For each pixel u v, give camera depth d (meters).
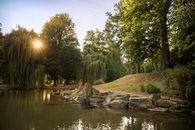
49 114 17.83
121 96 23.27
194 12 21.62
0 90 39.19
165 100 20.44
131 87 27.94
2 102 23.78
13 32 46.22
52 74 55.84
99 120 15.88
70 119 16.06
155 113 18.95
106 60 51.59
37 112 18.56
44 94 34.38
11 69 43.09
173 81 21.70
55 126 13.88
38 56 46.62
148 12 26.97
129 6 27.53
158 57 32.19
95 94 25.45
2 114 17.30
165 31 27.19
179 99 20.77
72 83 61.19
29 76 44.72
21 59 44.22
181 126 14.16
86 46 66.12
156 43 30.36
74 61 56.56
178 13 23.39
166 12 26.72
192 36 22.42
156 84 25.98
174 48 27.80
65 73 57.28
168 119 16.30
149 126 14.17
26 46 44.81
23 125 13.91
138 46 30.91
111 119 16.30
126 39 31.14
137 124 14.67
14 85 43.50
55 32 58.75
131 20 28.19
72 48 58.09
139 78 31.33
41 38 51.56
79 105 23.31
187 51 25.77
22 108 20.31
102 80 46.03
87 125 14.26
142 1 26.20
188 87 20.19
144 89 25.30
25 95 31.86
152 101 20.98
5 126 13.55
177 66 24.06
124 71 56.22
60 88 47.72
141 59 32.03
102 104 23.66
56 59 55.75
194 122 15.36
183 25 22.67
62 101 26.23
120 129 13.37
